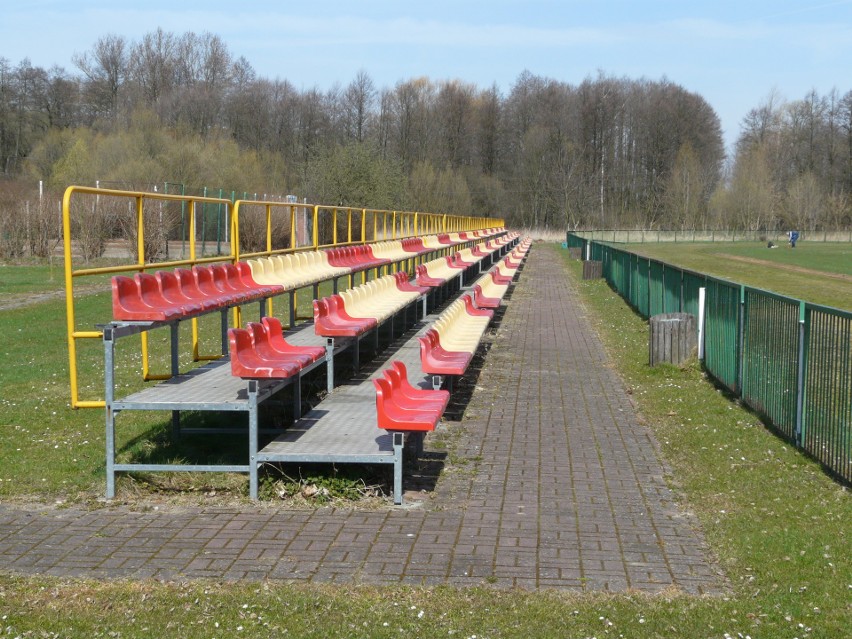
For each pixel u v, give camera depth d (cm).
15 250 3031
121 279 627
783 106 8900
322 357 740
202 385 666
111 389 586
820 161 8494
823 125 8500
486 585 441
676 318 1141
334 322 838
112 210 2816
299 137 6950
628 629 395
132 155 4259
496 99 8244
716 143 8425
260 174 5141
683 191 7744
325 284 2314
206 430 731
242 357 604
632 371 1107
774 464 679
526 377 1056
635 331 1530
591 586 442
